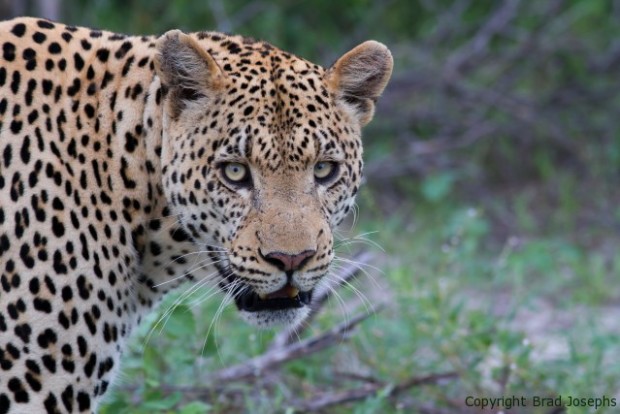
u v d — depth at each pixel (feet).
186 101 28.07
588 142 71.67
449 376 39.50
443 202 65.72
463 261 54.49
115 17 68.64
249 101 27.81
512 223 64.39
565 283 54.85
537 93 73.97
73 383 27.63
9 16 59.36
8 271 27.25
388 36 74.13
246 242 27.94
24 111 27.96
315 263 28.25
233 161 27.81
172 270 29.84
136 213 28.63
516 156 71.41
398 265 51.44
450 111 71.56
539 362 42.19
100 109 28.48
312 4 73.05
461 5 74.18
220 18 68.54
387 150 69.36
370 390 39.01
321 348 40.22
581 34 74.95
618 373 42.50
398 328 43.21
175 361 38.91
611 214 65.16
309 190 28.27
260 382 39.14
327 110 28.55
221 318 44.27
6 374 27.25
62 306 27.35
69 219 27.61
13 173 27.55
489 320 44.42
